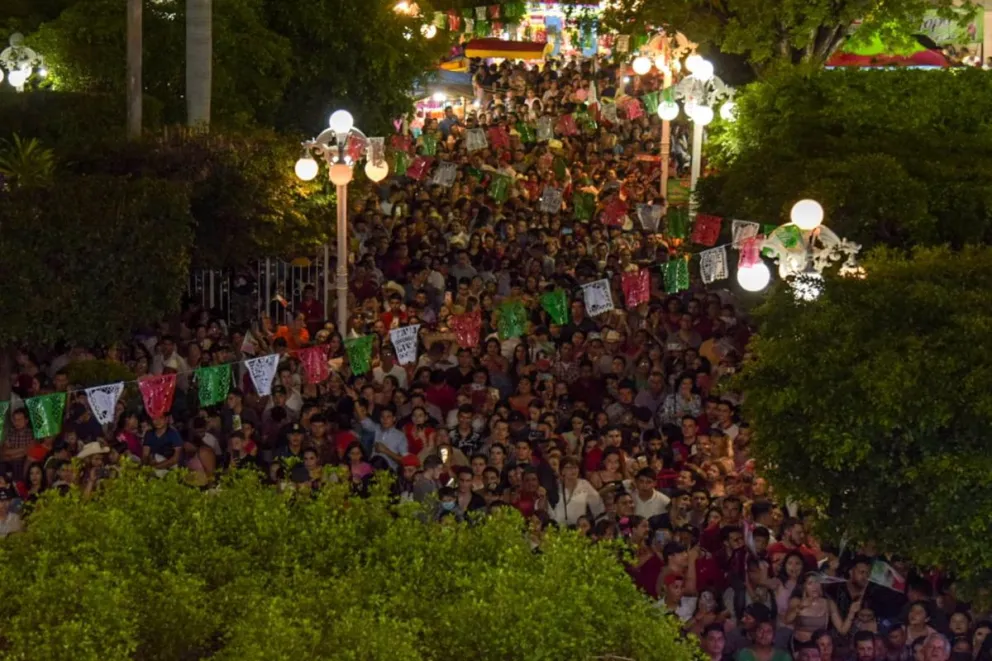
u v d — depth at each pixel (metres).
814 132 31.36
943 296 19.28
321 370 23.84
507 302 27.59
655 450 23.48
